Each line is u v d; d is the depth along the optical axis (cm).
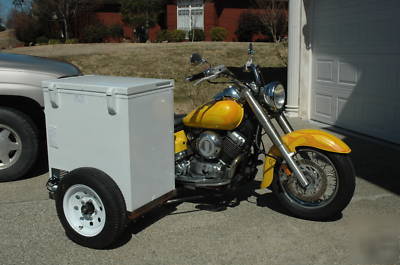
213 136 425
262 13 2561
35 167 600
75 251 377
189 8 2967
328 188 448
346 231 409
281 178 439
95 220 379
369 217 438
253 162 451
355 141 722
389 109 702
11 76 529
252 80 443
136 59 1778
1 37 3428
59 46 2461
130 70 1585
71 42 2750
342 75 803
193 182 425
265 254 370
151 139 384
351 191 406
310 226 419
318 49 865
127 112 356
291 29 890
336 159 404
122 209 366
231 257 366
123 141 362
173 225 422
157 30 3042
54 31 2955
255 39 2756
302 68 892
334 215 432
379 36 708
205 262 359
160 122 393
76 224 385
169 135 406
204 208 459
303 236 400
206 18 2916
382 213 447
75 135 388
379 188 516
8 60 554
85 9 2969
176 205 466
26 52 2173
